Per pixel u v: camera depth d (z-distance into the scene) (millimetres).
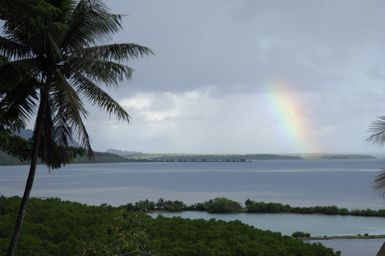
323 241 45375
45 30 16297
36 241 27094
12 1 14109
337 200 99250
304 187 142250
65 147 19266
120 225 14750
